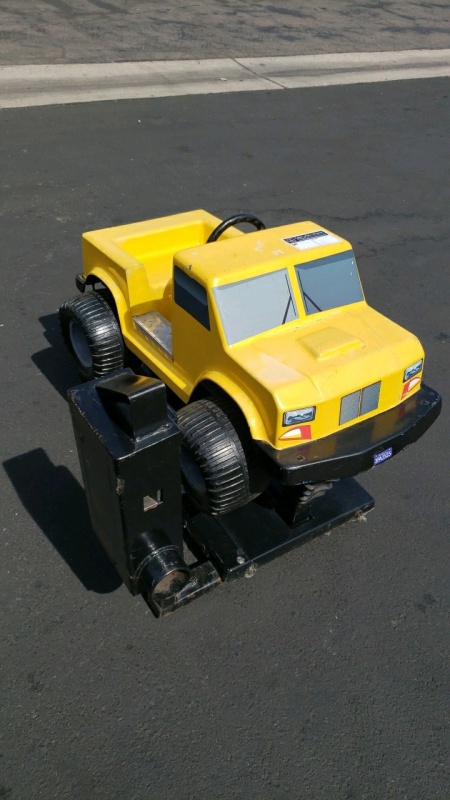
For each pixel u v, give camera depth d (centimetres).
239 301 392
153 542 354
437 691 374
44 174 880
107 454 311
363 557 444
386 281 742
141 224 538
